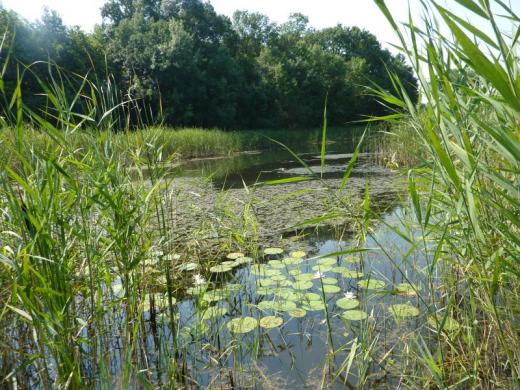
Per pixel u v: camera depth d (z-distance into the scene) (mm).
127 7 28969
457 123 1276
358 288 2602
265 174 7770
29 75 16312
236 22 35250
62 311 1380
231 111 24062
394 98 1596
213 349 1974
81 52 19797
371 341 1930
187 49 21875
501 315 1517
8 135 1529
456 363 1649
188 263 2906
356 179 6484
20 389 1648
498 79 846
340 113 30766
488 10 866
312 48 32125
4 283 1673
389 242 3104
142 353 1969
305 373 1776
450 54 1266
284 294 2477
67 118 1652
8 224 1604
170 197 2584
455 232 1876
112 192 1899
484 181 1578
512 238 1224
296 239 3600
